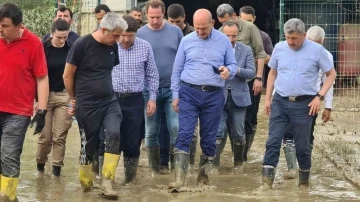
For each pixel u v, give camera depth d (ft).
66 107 72.54
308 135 68.08
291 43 66.59
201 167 69.56
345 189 69.00
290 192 67.41
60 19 72.54
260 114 126.41
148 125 74.90
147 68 71.10
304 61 66.74
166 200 63.46
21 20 56.75
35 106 66.28
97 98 63.82
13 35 56.75
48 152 74.08
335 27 147.64
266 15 185.68
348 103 132.05
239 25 82.89
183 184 67.41
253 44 82.79
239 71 76.13
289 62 67.21
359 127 109.19
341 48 145.89
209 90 67.67
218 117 68.44
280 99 67.82
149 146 75.41
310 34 73.92
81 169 65.77
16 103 57.72
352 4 144.77
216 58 67.72
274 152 68.33
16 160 57.93
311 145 76.74
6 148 57.67
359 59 143.64
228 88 77.30
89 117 63.82
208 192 66.95
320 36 73.82
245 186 70.28
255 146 95.50
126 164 70.79
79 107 63.93
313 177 74.59
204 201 63.26
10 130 57.62
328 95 73.87
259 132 107.65
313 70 67.10
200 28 67.15
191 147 78.69
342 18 147.23
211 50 67.82
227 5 83.30
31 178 72.54
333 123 113.19
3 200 57.72
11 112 57.67
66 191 66.95
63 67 71.92
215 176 75.36
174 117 75.41
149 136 75.15
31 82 58.44
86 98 63.62
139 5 152.66
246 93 77.82
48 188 68.13
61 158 73.26
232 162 84.23
